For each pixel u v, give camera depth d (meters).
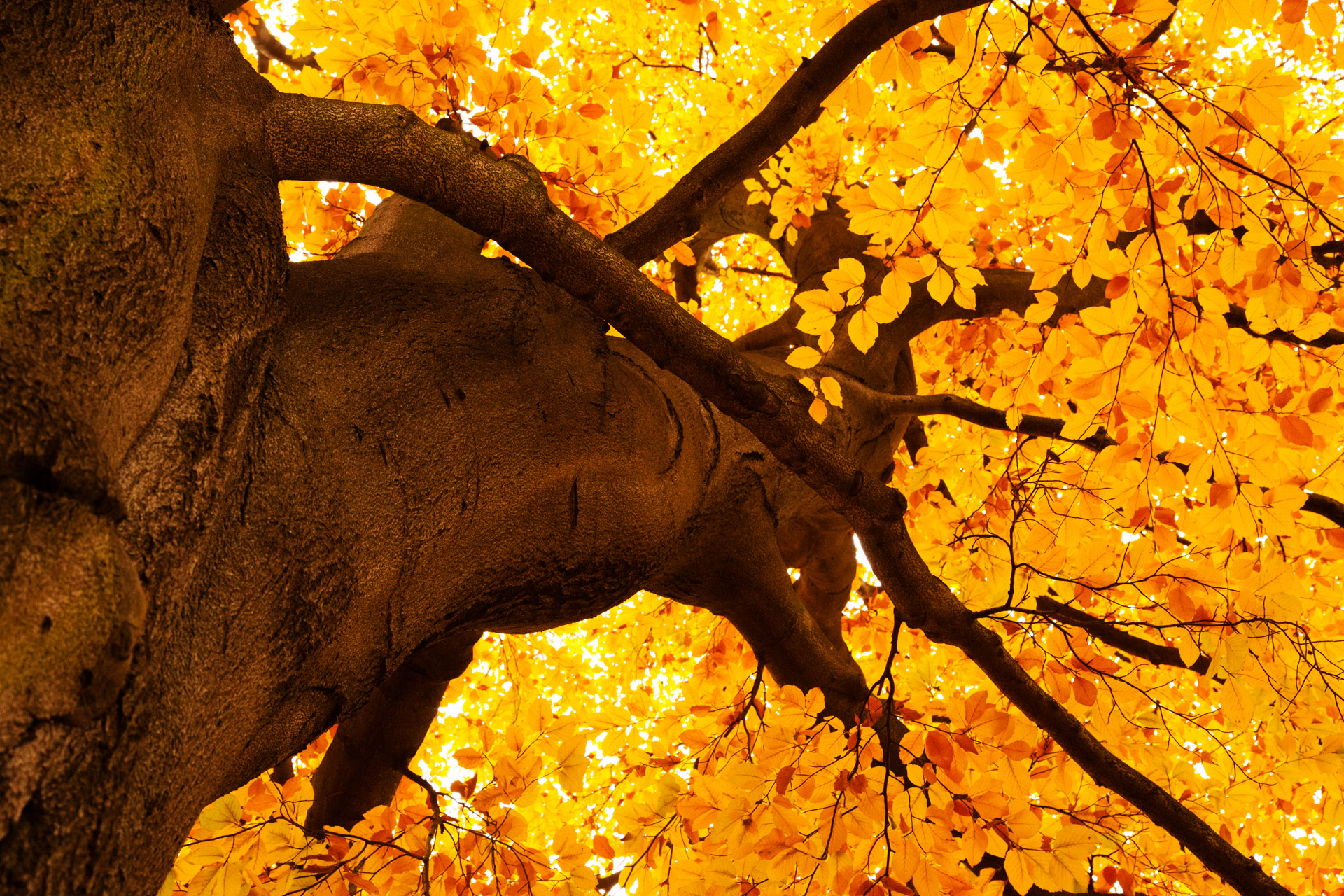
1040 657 2.56
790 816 2.11
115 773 0.70
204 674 0.84
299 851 1.96
